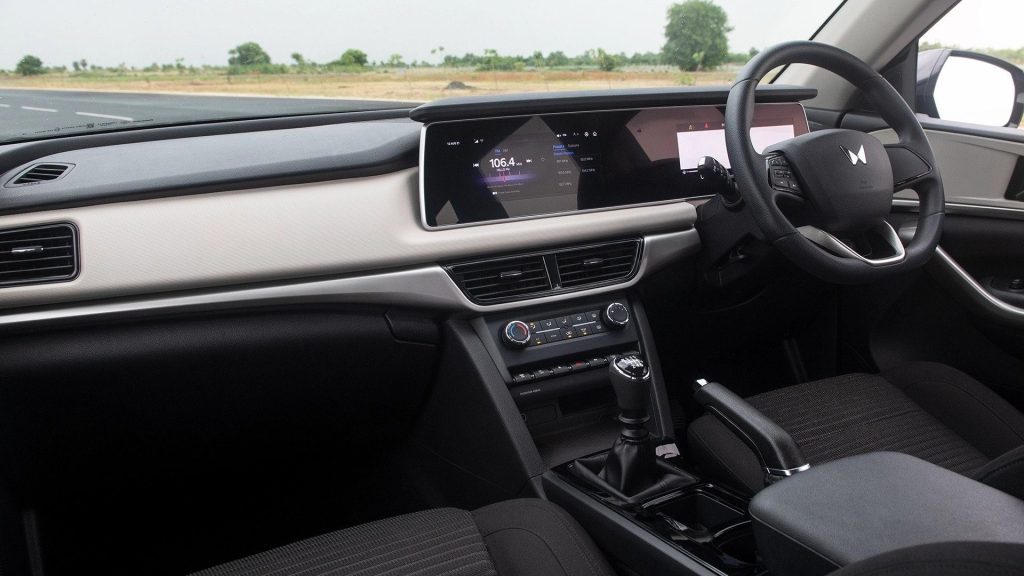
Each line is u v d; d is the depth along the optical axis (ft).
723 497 4.78
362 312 5.57
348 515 6.49
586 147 5.87
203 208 5.13
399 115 7.22
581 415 5.94
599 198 5.93
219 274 5.15
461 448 6.07
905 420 5.59
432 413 6.30
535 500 4.37
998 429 5.54
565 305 5.83
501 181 5.60
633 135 6.02
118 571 5.99
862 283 5.35
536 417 5.81
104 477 5.92
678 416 7.23
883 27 7.13
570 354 5.76
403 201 5.38
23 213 4.96
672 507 4.78
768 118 6.55
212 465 6.27
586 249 5.80
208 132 6.78
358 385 5.94
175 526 6.38
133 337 5.23
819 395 5.86
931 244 5.61
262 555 3.81
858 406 5.72
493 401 5.53
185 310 5.19
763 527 3.03
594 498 4.88
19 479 5.60
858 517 2.82
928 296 7.11
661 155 6.14
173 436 5.80
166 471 6.11
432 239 5.37
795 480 3.16
